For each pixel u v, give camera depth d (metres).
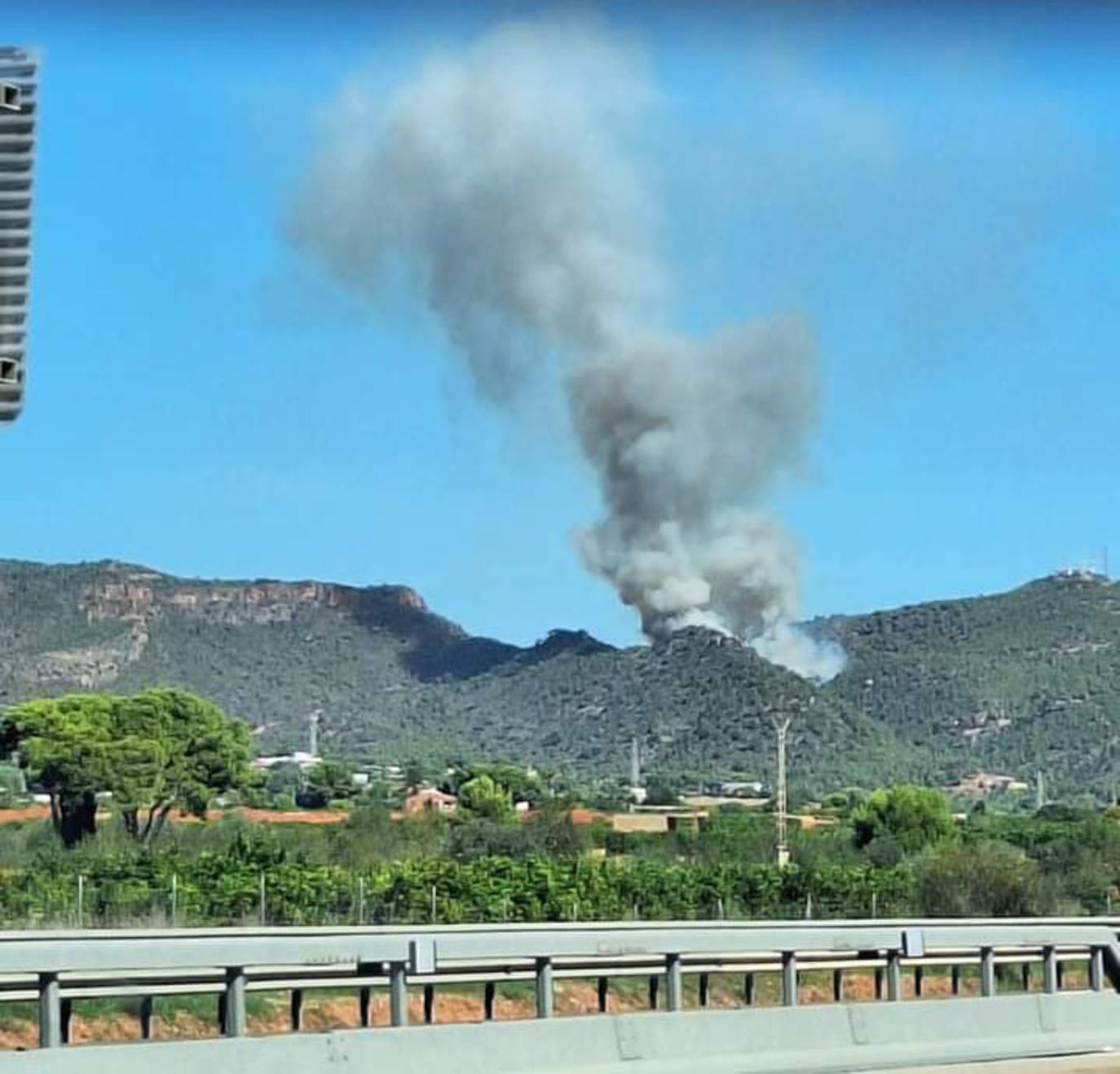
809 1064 23.86
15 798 130.38
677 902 56.88
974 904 59.66
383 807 135.25
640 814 152.25
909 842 103.19
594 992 35.16
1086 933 28.86
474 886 53.69
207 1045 18.73
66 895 49.59
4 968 18.08
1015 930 27.78
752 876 59.88
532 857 66.00
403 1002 21.14
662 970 29.50
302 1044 19.48
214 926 46.09
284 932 23.78
